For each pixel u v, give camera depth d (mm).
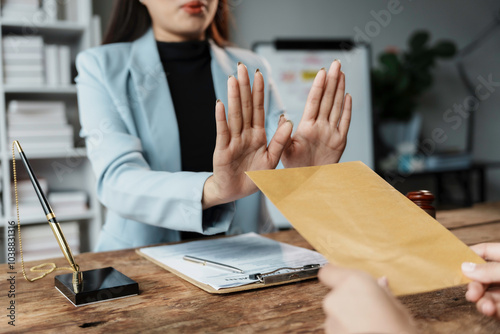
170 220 792
